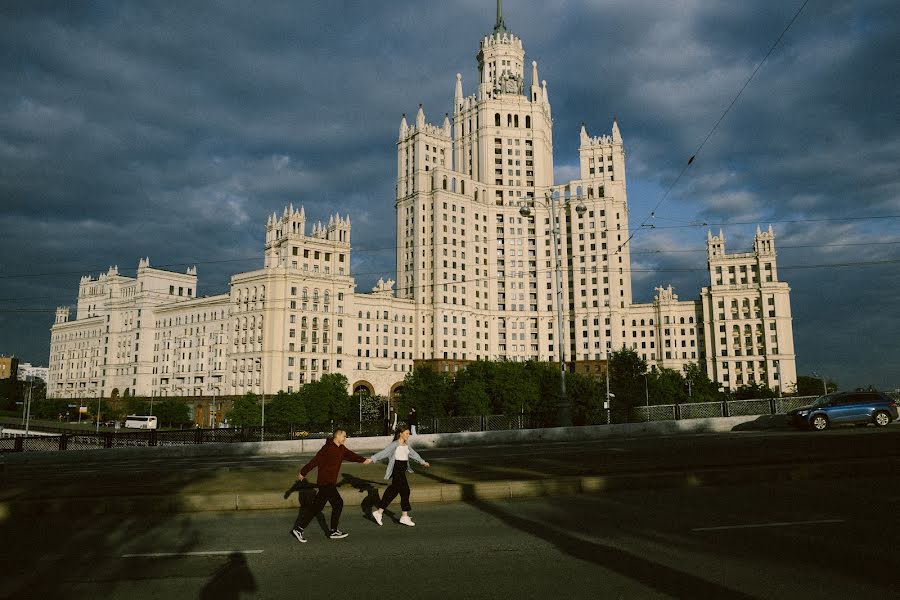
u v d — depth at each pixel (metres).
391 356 176.25
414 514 14.94
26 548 11.94
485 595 8.63
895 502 14.34
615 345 181.50
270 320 150.75
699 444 27.67
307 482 18.42
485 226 194.75
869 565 9.54
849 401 34.38
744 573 9.31
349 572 9.96
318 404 124.44
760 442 27.02
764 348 188.00
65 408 194.00
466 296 185.88
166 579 9.72
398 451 14.04
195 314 179.50
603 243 186.88
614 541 11.52
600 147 197.38
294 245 162.75
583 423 61.25
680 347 196.62
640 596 8.40
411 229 192.00
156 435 35.97
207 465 26.36
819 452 21.88
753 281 194.75
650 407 42.91
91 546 12.04
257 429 39.16
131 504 15.64
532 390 106.25
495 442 36.97
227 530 13.45
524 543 11.60
